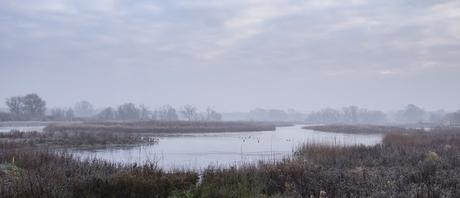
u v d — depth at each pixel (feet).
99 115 425.28
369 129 270.46
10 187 32.99
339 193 36.76
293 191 36.70
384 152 74.95
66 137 132.46
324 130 268.21
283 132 244.42
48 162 55.21
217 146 128.47
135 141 136.15
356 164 62.80
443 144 95.45
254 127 283.59
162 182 34.88
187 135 193.67
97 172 44.11
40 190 31.09
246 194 32.09
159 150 112.88
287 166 46.39
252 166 52.29
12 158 56.59
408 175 46.47
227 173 41.14
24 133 143.64
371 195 35.63
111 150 109.29
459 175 45.65
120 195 32.58
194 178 38.73
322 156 71.20
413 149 78.74
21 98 411.34
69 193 31.60
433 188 37.37
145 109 465.47
